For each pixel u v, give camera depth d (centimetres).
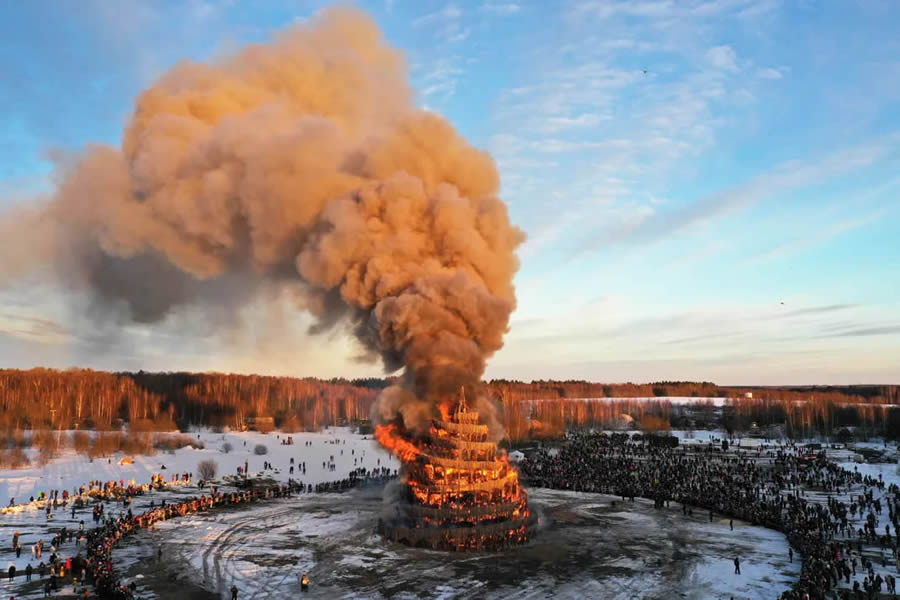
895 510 7588
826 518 7144
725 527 7200
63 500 7856
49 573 5094
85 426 15825
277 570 5403
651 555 5981
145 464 10931
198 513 7706
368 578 5212
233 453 12812
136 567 5462
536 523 6856
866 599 4638
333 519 7375
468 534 6119
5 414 14538
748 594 4881
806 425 18250
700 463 11725
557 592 4916
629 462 11806
